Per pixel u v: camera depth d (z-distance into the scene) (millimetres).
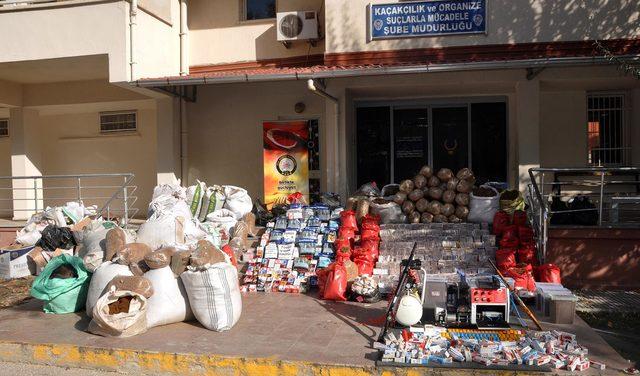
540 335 5914
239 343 6137
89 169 14602
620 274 8469
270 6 12797
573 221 8961
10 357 6312
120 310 6594
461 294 6637
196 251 6992
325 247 9102
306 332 6508
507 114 11680
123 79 10617
